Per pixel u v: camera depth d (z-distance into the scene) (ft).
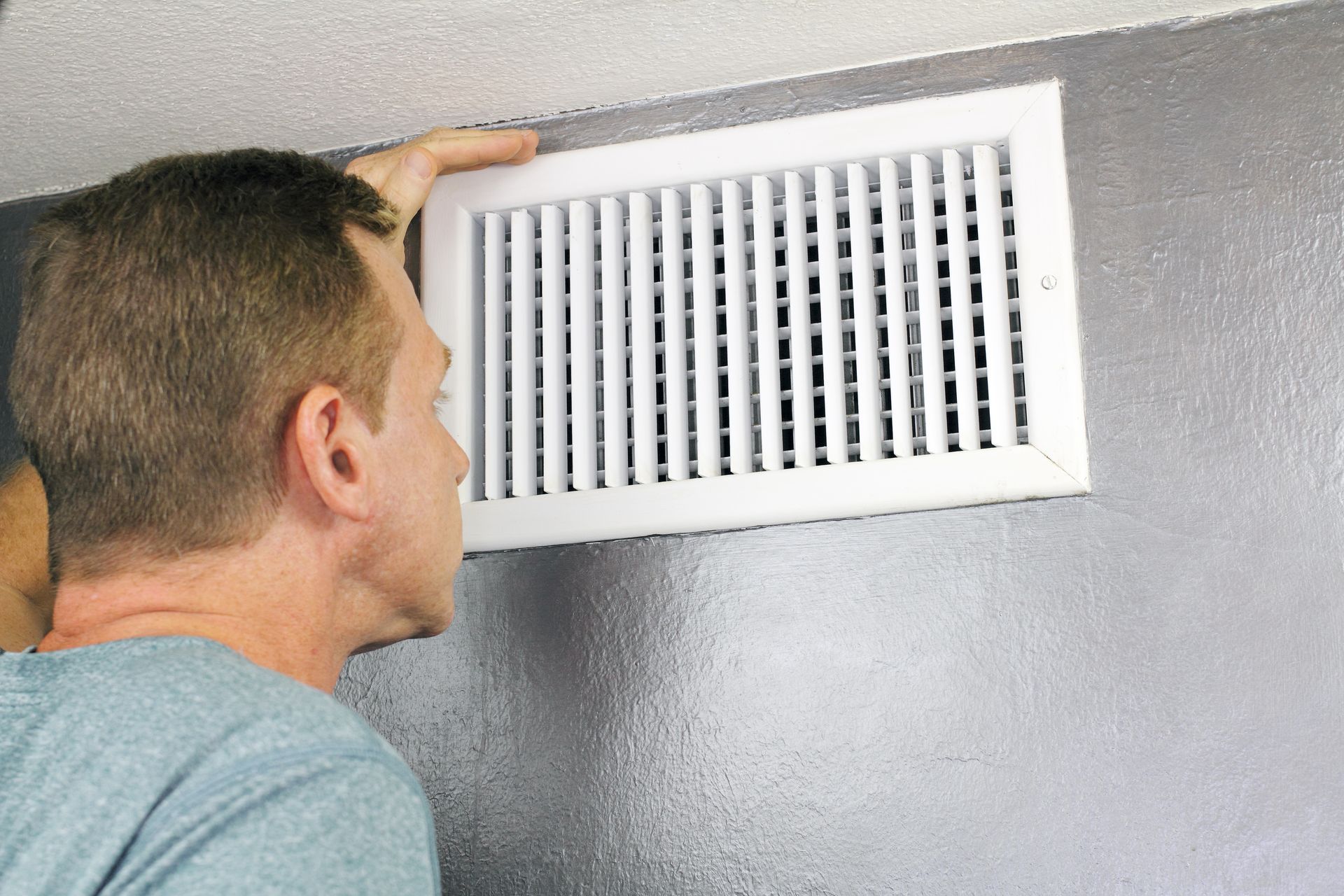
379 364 2.53
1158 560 3.42
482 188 4.16
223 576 2.29
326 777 1.82
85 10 3.54
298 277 2.38
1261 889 3.16
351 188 2.66
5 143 4.30
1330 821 3.15
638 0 3.57
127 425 2.25
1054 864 3.30
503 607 3.92
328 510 2.43
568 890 3.65
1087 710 3.37
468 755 3.83
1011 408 3.65
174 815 1.73
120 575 2.27
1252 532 3.37
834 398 3.79
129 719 1.87
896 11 3.68
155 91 3.99
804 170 3.96
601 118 4.18
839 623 3.62
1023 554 3.52
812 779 3.54
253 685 1.95
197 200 2.37
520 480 3.98
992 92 3.80
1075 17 3.74
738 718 3.64
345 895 1.72
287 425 2.35
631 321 4.00
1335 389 3.40
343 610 2.55
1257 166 3.59
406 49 3.81
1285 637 3.28
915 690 3.52
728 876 3.54
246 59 3.83
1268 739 3.24
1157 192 3.65
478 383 4.11
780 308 4.11
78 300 2.32
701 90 4.11
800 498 3.71
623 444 3.97
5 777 1.86
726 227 3.99
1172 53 3.73
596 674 3.79
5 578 3.26
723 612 3.73
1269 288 3.51
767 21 3.71
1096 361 3.59
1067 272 3.62
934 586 3.57
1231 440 3.44
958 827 3.39
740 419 3.86
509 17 3.64
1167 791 3.27
